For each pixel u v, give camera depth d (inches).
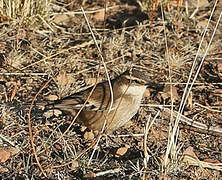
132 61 572.4
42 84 539.8
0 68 554.3
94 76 555.2
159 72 571.2
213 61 593.0
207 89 549.0
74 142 458.6
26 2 611.8
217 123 499.8
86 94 468.8
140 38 613.6
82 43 601.0
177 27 639.8
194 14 670.5
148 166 422.6
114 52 588.7
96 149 449.4
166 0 665.6
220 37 632.4
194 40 625.3
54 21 645.3
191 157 423.5
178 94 541.3
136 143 461.7
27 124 473.4
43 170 404.2
